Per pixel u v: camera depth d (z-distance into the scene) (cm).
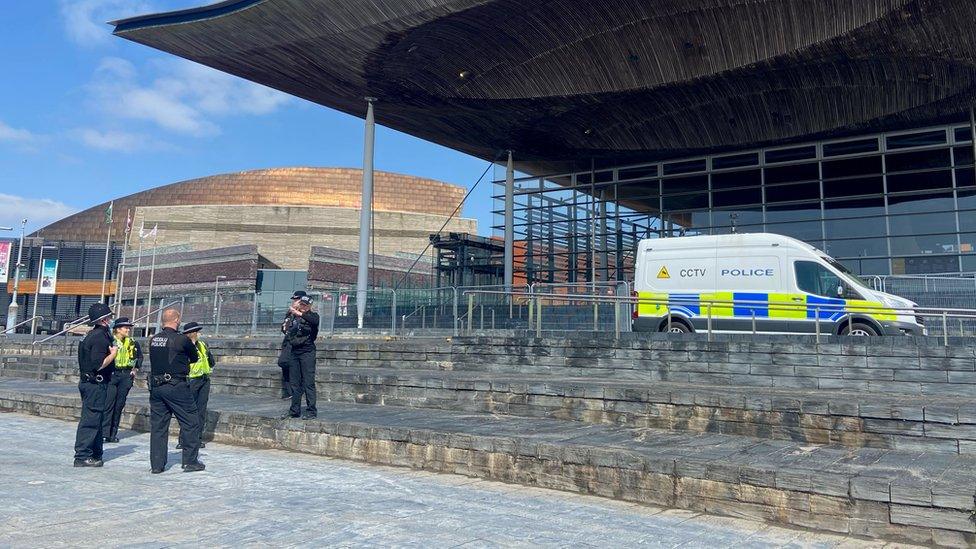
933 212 2459
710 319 1409
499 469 741
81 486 707
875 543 514
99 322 852
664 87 2511
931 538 502
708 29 2220
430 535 520
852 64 2236
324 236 6444
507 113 2866
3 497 650
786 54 2197
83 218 8281
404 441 826
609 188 3175
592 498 655
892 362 1034
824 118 2545
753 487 580
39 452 950
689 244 1617
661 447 703
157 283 5909
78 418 1294
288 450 946
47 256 7238
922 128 2522
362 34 2330
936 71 2177
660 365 1223
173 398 793
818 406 739
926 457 644
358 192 8025
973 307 1764
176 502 631
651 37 2316
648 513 598
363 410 1060
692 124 2750
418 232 6606
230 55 2548
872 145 2614
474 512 597
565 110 2786
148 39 2472
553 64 2514
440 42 2394
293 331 964
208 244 6066
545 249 3275
